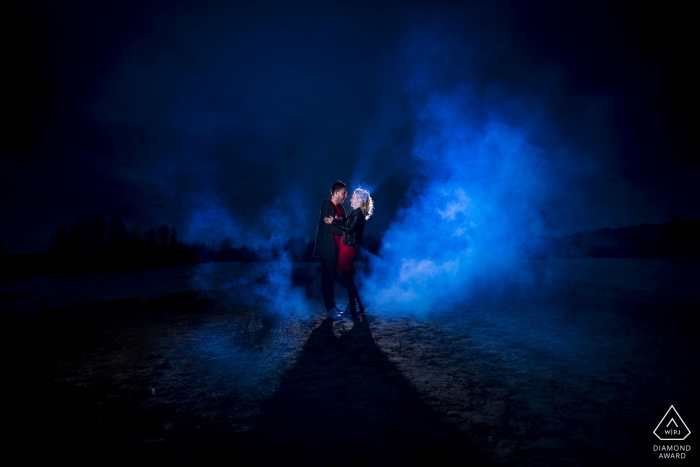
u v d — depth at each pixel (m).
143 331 5.39
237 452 2.18
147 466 2.04
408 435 2.34
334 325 5.56
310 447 2.22
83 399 2.98
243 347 4.43
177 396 3.03
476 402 2.80
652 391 2.89
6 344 4.70
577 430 2.35
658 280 10.70
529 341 4.45
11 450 2.20
